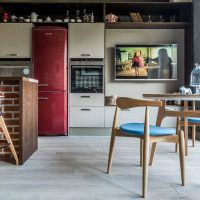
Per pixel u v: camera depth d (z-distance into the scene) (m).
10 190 2.11
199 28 4.62
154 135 2.17
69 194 2.03
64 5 5.15
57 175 2.49
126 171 2.62
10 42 4.93
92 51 4.96
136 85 5.36
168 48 5.16
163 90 5.34
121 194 2.04
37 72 4.88
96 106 4.97
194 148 3.73
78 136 4.87
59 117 4.90
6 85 2.98
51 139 4.52
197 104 4.62
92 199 1.93
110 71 5.35
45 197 1.97
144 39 5.33
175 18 5.34
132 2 5.00
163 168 2.71
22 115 2.84
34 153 3.38
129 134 2.26
